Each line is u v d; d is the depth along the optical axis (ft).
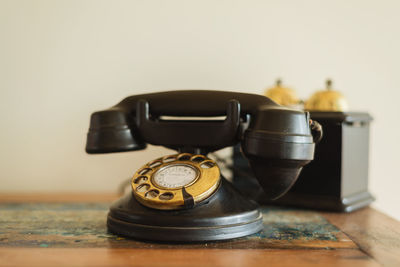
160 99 1.82
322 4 2.69
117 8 2.61
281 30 2.67
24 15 2.59
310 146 1.64
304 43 2.69
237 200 1.70
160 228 1.57
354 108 2.73
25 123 2.61
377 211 2.16
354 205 2.14
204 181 1.65
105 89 2.63
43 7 2.59
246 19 2.65
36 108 2.61
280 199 2.22
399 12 2.72
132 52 2.63
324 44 2.70
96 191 2.65
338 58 2.71
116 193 2.59
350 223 1.92
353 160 2.20
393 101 2.74
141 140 1.85
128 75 2.64
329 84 2.32
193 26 2.64
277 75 2.67
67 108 2.62
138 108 1.82
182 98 1.79
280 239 1.68
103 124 1.80
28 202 2.30
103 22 2.62
